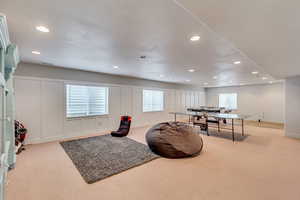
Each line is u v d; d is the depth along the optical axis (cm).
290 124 465
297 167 257
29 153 317
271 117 742
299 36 181
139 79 629
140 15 152
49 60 341
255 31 170
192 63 352
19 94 360
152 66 392
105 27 180
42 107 393
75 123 454
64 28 183
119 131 486
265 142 406
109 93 531
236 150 343
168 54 285
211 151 336
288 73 423
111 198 179
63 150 336
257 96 793
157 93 719
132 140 418
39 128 389
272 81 686
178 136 313
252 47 222
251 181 215
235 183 210
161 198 179
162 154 303
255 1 115
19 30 188
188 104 885
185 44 232
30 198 178
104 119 519
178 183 210
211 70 432
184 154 294
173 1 127
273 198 178
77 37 210
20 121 362
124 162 275
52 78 407
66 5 136
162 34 198
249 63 337
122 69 438
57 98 417
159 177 226
